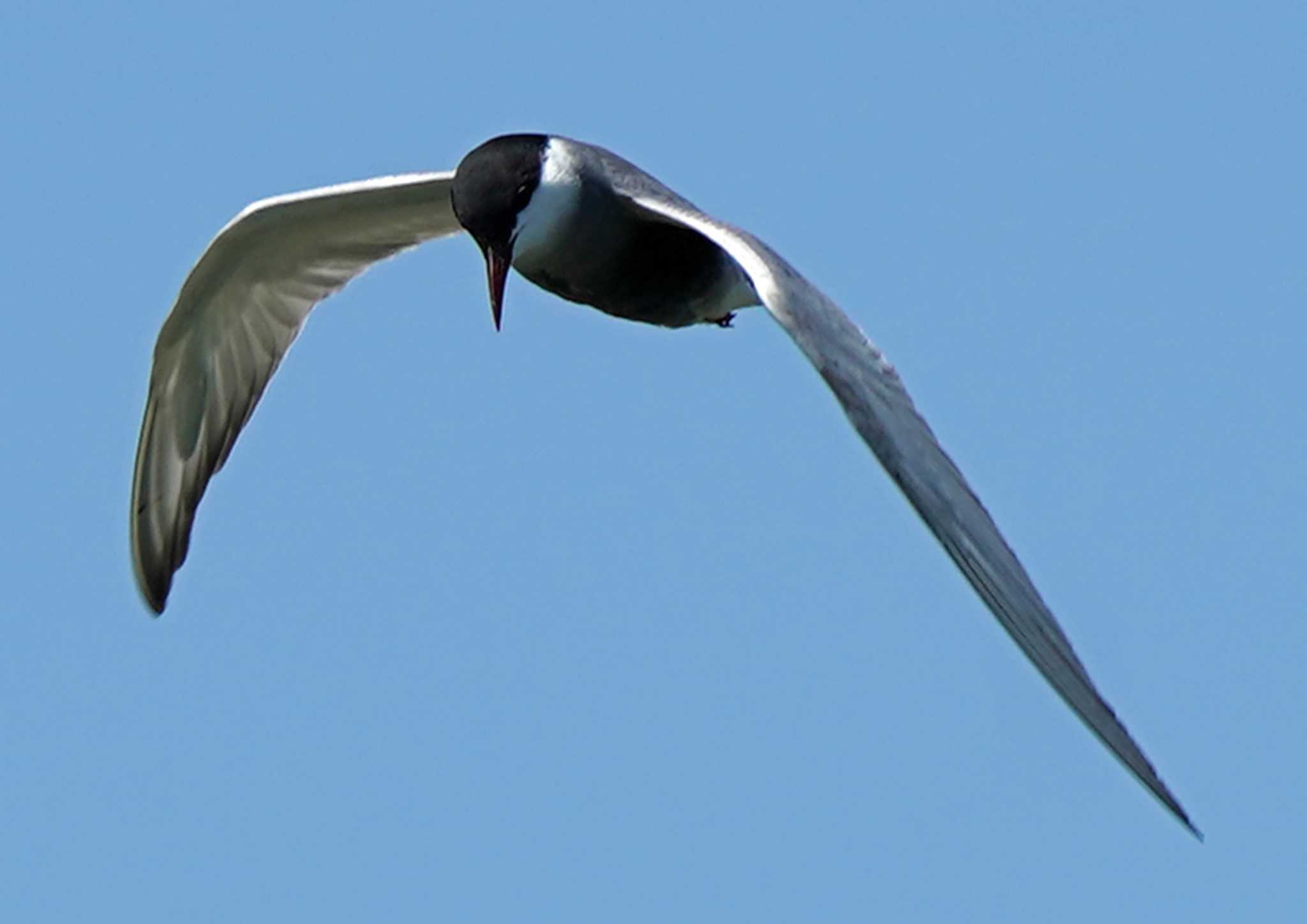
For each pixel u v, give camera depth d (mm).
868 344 13672
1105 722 12062
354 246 17562
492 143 16297
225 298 17438
